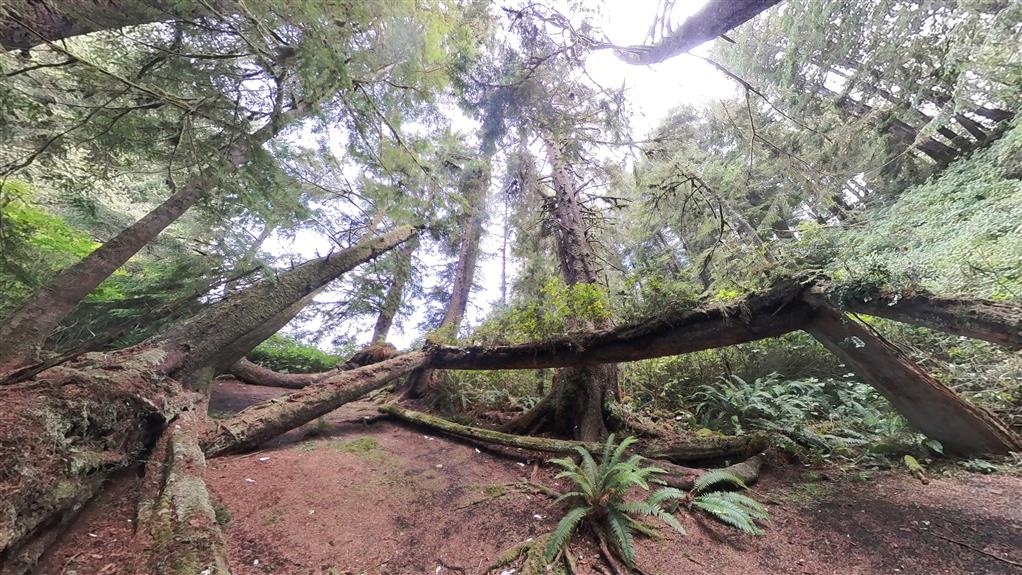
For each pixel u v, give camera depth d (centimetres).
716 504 310
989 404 436
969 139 902
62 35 316
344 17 287
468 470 474
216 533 229
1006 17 507
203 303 651
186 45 373
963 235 558
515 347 612
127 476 330
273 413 525
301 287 637
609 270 945
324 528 311
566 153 937
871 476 382
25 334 369
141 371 402
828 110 890
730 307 430
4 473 200
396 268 871
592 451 466
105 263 430
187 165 366
